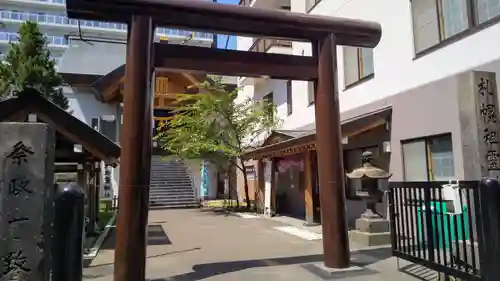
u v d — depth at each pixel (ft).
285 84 51.31
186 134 51.72
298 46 48.16
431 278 16.85
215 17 18.44
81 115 63.62
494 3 21.42
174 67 18.35
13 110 20.97
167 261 21.85
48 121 21.38
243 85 61.41
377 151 30.68
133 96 17.19
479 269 13.62
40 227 10.14
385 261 20.40
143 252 16.69
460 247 15.55
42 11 129.29
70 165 27.58
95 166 34.91
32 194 10.19
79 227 9.80
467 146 16.19
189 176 68.08
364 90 32.76
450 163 23.76
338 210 19.01
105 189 62.28
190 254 23.85
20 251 9.94
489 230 12.28
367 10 32.53
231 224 38.63
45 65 38.04
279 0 57.82
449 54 23.99
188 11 18.01
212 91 55.57
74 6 16.85
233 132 51.93
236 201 61.98
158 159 70.18
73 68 64.54
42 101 21.34
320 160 19.65
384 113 28.91
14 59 36.78
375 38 20.83
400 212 18.72
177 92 69.77
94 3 16.92
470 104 16.08
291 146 33.73
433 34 25.58
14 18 125.70
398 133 28.14
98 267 20.81
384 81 30.09
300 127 45.75
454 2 24.06
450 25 24.32
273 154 41.68
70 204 9.77
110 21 17.88
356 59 34.47
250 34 19.62
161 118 65.36
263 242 27.96
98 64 66.23
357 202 33.42
